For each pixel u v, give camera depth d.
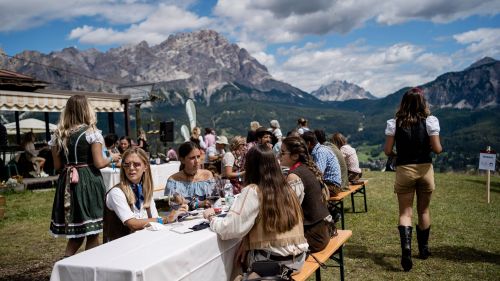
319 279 3.79
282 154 4.15
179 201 4.07
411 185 4.82
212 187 4.45
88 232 3.85
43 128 22.56
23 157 13.23
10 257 5.63
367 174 14.06
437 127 4.70
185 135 16.38
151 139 17.95
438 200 8.97
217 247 2.85
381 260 5.19
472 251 5.41
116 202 3.46
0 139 13.81
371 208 8.27
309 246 3.71
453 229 6.50
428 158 4.80
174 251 2.47
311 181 3.84
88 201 3.88
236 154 7.07
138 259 2.35
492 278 4.50
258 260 2.98
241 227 2.87
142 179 3.67
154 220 3.39
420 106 4.77
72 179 3.80
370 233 6.45
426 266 4.92
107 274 2.26
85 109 3.96
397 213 7.78
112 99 16.39
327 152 6.16
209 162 9.16
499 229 6.48
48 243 6.31
